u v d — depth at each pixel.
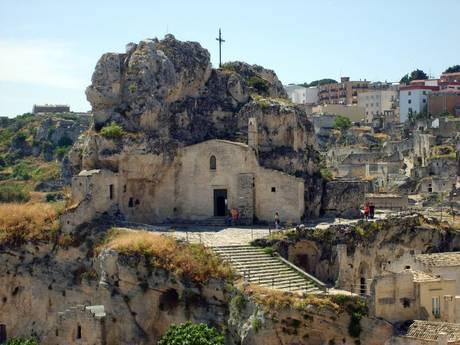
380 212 96.12
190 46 93.56
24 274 79.81
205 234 79.12
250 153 85.38
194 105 91.88
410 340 55.41
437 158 164.75
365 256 79.06
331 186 91.56
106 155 83.50
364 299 60.72
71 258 78.19
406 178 158.75
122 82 87.69
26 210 83.44
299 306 61.38
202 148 86.62
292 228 79.62
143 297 70.62
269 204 84.94
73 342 69.69
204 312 67.38
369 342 59.50
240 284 65.75
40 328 77.94
